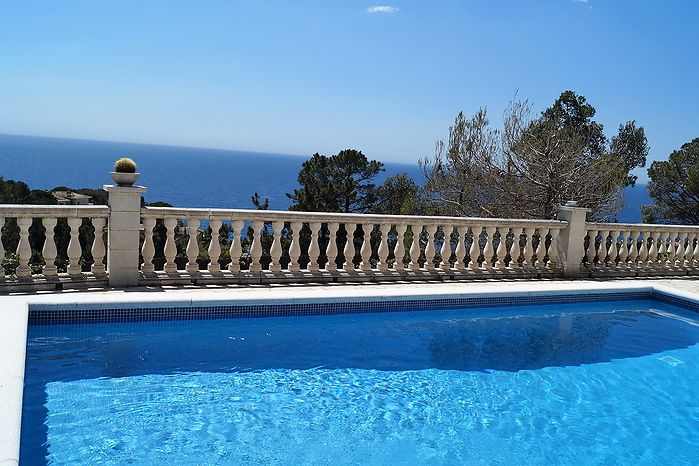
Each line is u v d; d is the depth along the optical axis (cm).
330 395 612
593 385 680
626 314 975
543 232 1095
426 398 621
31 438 484
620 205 2070
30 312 699
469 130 2112
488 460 505
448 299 909
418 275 1000
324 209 2862
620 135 2641
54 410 534
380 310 869
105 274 820
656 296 1057
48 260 781
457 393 639
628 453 530
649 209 2692
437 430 553
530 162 2058
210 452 484
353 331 809
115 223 801
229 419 545
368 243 970
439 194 2194
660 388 679
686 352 803
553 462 507
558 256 1113
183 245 1780
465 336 822
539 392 654
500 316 919
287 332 783
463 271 1036
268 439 514
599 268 1148
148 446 486
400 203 3025
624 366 744
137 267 820
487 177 2089
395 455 502
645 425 586
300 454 493
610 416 604
